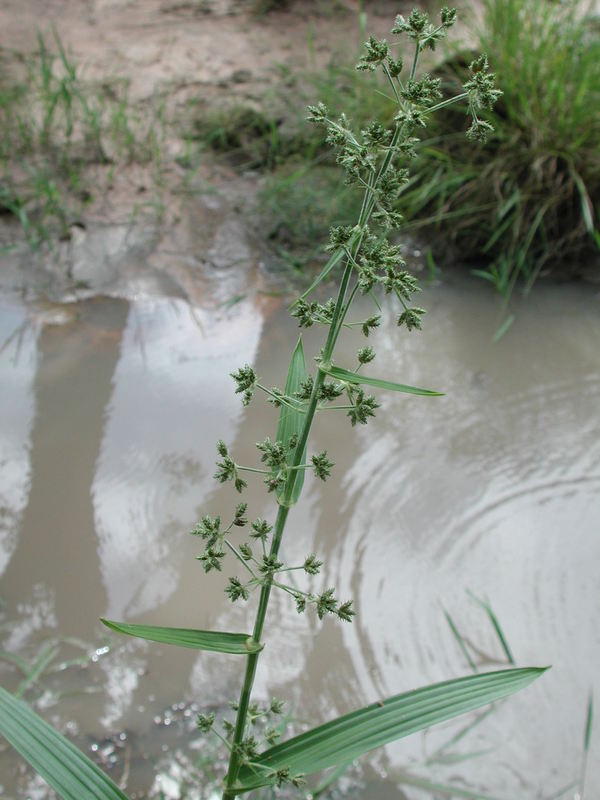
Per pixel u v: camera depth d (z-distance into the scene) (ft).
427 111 4.58
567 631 10.90
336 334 4.94
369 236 4.79
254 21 22.89
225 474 5.05
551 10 19.45
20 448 12.93
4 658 10.23
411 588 11.30
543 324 16.22
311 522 12.12
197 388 14.14
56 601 10.89
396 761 9.53
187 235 17.08
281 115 19.62
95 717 9.70
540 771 9.49
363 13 23.03
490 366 15.23
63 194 17.60
